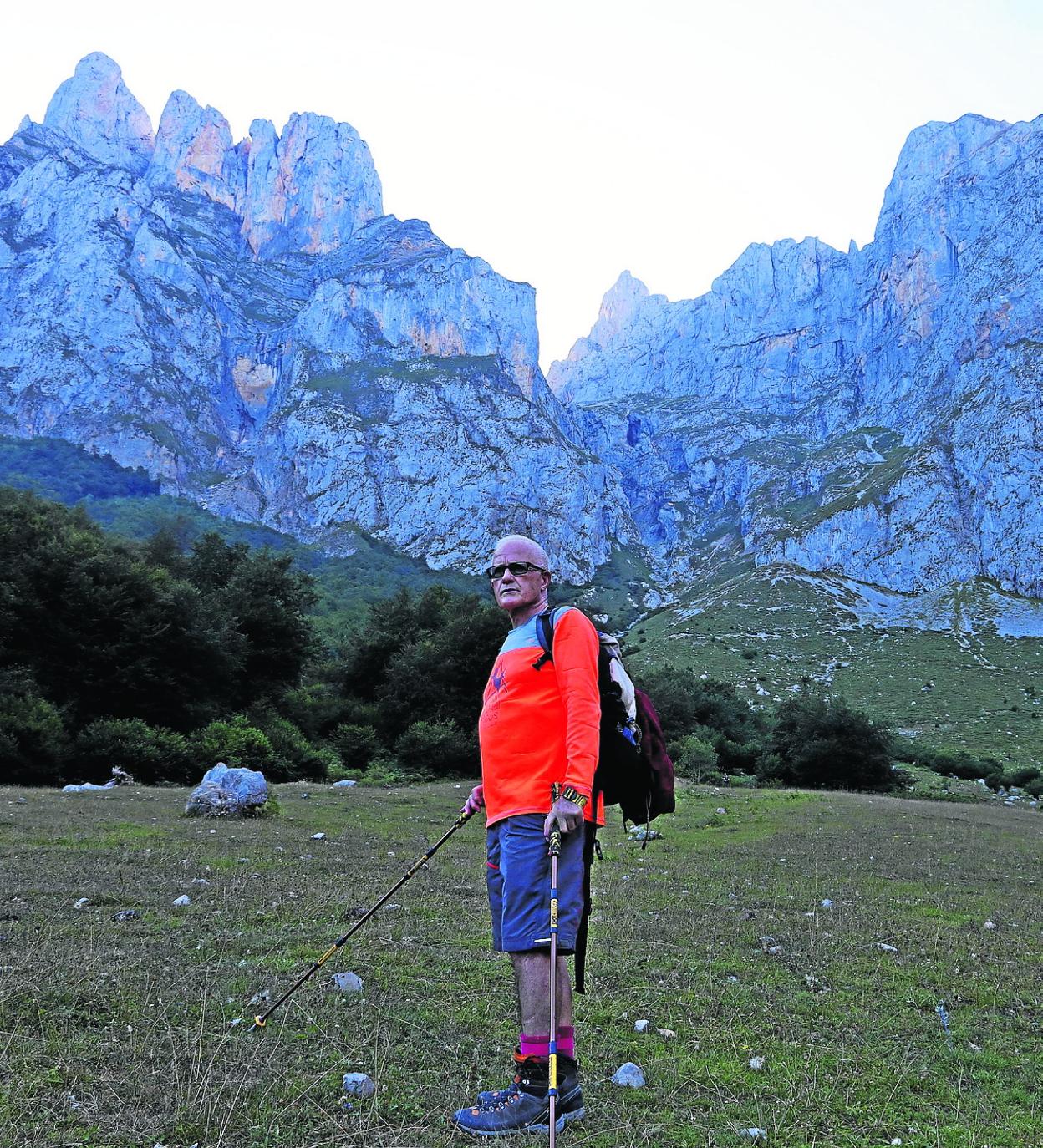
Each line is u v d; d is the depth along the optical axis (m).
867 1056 4.90
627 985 6.04
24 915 6.68
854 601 165.00
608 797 4.21
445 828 16.61
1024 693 116.50
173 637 34.84
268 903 7.77
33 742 25.39
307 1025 4.60
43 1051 4.00
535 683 4.02
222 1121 3.46
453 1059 4.32
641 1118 3.86
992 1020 5.84
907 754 80.19
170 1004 4.74
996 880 13.48
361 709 44.19
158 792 20.30
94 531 54.59
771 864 13.98
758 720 79.25
